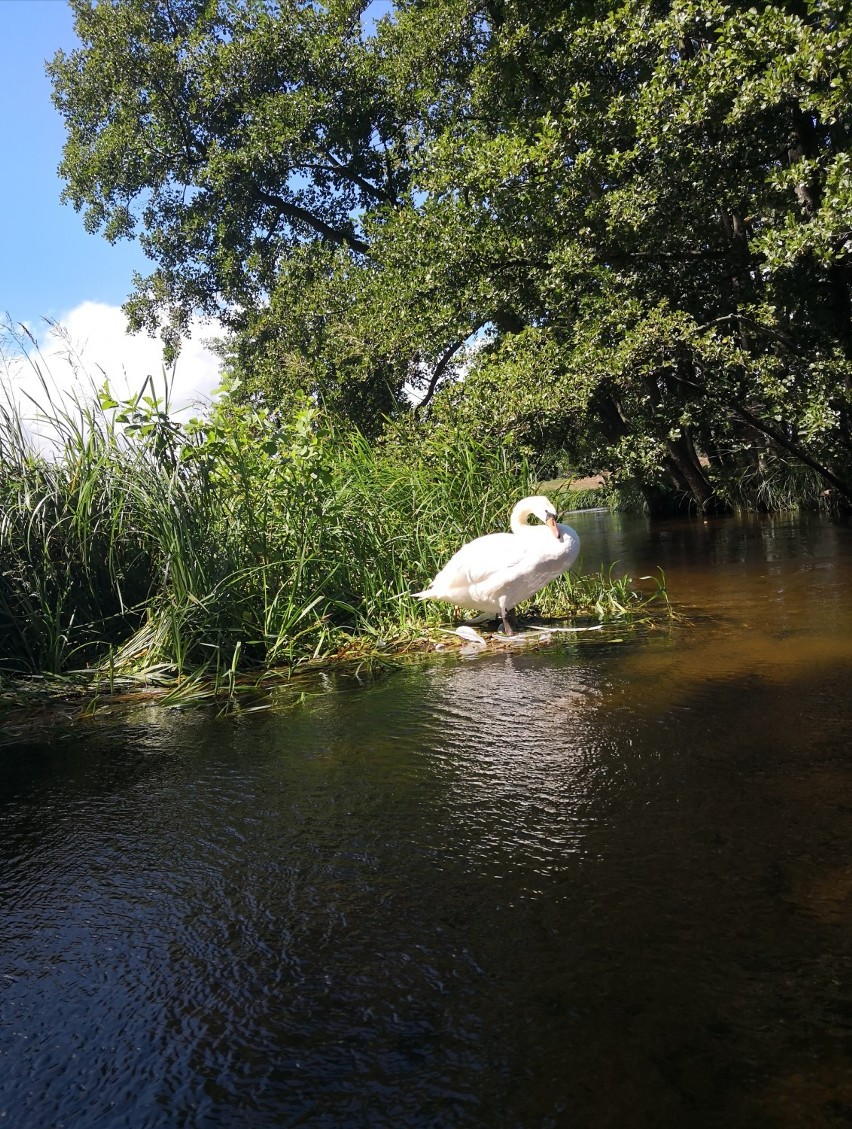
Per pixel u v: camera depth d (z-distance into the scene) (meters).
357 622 6.84
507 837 2.88
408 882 2.62
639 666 5.12
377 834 3.00
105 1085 1.81
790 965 2.02
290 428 7.49
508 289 12.21
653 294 11.30
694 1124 1.56
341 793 3.44
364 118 19.84
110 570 6.36
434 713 4.50
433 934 2.30
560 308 11.91
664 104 9.97
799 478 16.55
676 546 12.34
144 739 4.56
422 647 6.42
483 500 7.96
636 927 2.23
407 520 7.79
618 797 3.12
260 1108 1.70
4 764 4.32
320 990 2.09
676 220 10.71
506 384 10.88
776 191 10.75
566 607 7.54
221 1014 2.03
